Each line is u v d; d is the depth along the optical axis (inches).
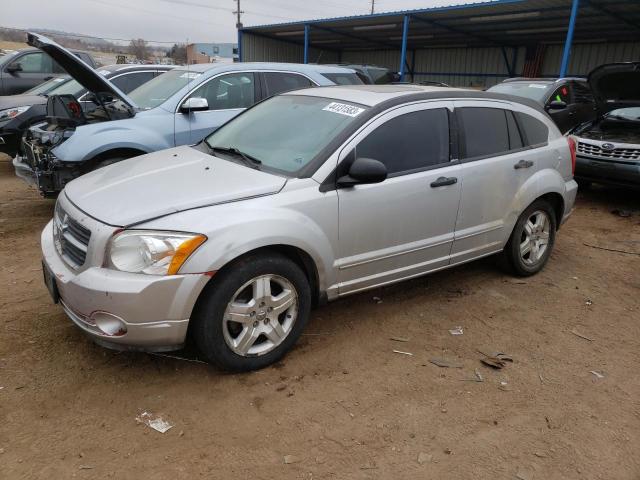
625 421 115.0
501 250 181.6
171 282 109.0
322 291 136.2
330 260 133.5
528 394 123.0
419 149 150.7
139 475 94.3
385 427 109.4
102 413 110.0
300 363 131.3
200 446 101.9
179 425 107.5
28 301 157.8
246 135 159.6
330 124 144.2
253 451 101.1
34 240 214.5
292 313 130.0
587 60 998.4
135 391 117.5
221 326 117.8
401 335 147.7
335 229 132.9
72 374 122.5
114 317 109.1
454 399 119.8
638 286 189.5
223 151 155.3
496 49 1115.9
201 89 255.3
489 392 123.0
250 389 120.0
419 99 153.6
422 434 107.9
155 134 234.8
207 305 115.2
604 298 178.2
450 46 1176.8
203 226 112.7
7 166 385.1
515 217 177.6
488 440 107.1
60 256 124.5
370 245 141.9
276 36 1120.2
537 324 157.8
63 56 206.4
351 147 136.2
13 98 343.9
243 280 118.2
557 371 133.3
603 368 135.6
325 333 146.9
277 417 111.0
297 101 165.2
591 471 100.4
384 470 97.8
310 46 1262.3
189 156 154.3
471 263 205.6
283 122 156.2
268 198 123.2
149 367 126.5
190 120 248.1
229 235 114.0
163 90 258.2
